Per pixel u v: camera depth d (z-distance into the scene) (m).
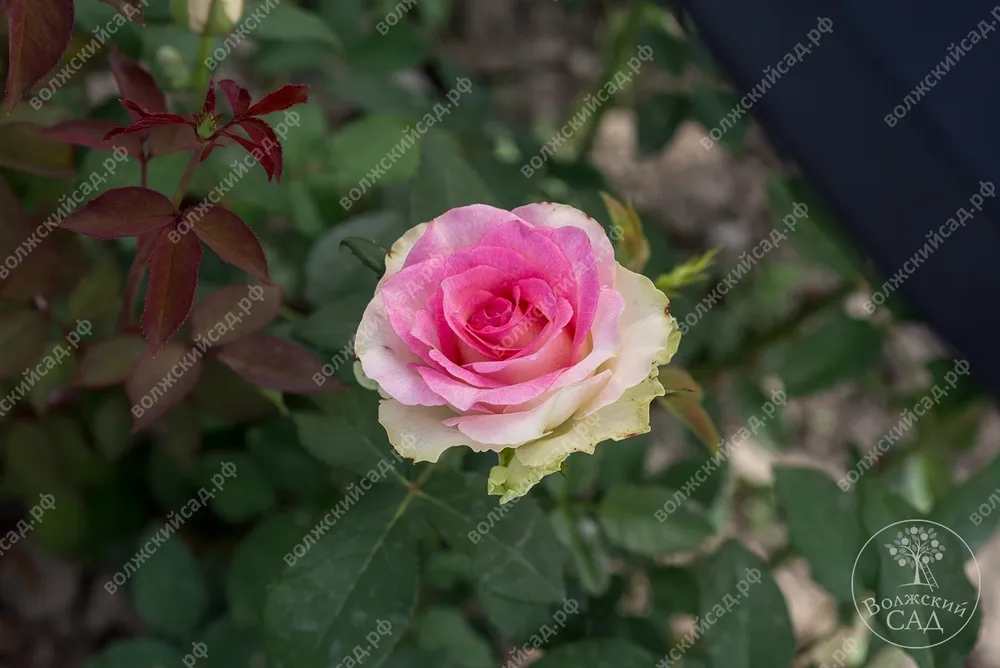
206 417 0.69
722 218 1.18
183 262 0.53
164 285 0.53
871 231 0.64
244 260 0.53
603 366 0.50
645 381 0.50
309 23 0.65
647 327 0.50
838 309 0.81
